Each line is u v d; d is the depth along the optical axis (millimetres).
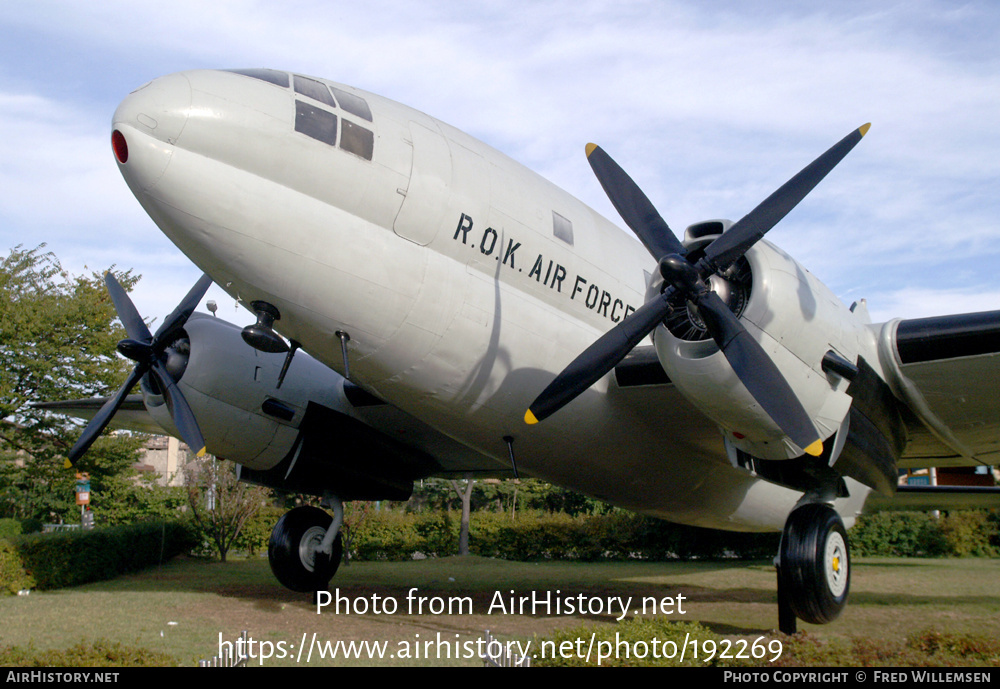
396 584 12125
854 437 6703
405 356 6590
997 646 5355
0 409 13680
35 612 8406
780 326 5992
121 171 5664
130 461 15570
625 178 6855
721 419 6301
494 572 14516
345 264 6008
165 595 10062
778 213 5934
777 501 9984
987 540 18250
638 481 8805
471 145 7191
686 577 13602
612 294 7863
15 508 22312
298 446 8867
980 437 7922
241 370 8445
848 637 7223
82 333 14758
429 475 11055
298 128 5859
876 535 18609
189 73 5828
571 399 6082
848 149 6133
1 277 14219
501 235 6855
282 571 9562
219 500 16969
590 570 15078
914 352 6680
